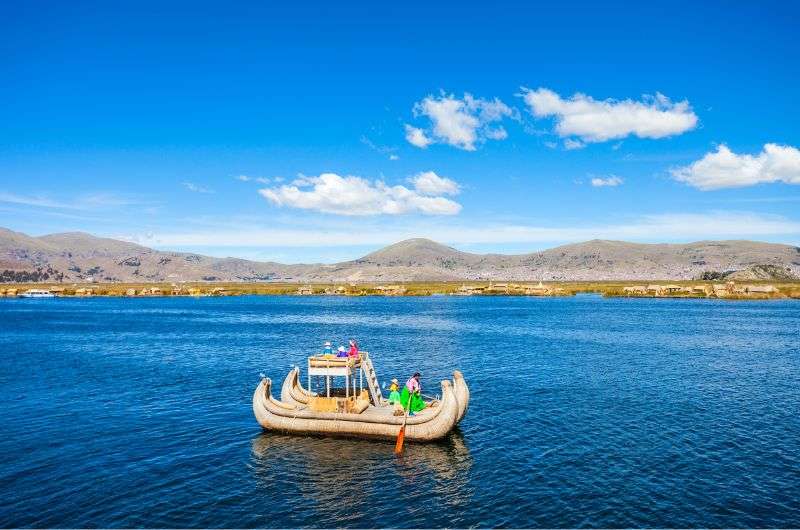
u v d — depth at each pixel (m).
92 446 30.22
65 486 24.62
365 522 21.41
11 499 23.22
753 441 30.70
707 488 24.22
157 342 79.69
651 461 27.58
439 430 30.08
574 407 38.66
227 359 62.56
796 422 34.62
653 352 66.69
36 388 45.75
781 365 56.81
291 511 22.28
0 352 68.62
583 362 58.97
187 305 196.62
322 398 32.44
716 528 20.69
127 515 21.83
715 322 108.06
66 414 37.03
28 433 32.69
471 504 22.89
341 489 24.45
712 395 42.47
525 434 32.25
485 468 26.84
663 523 21.09
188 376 51.53
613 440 31.03
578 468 26.72
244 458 28.36
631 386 45.91
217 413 37.31
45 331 96.75
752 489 24.09
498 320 117.38
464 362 59.38
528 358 62.09
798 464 27.06
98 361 60.94
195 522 21.31
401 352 67.62
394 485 24.88
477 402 40.22
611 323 107.50
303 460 28.03
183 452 29.28
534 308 160.50
